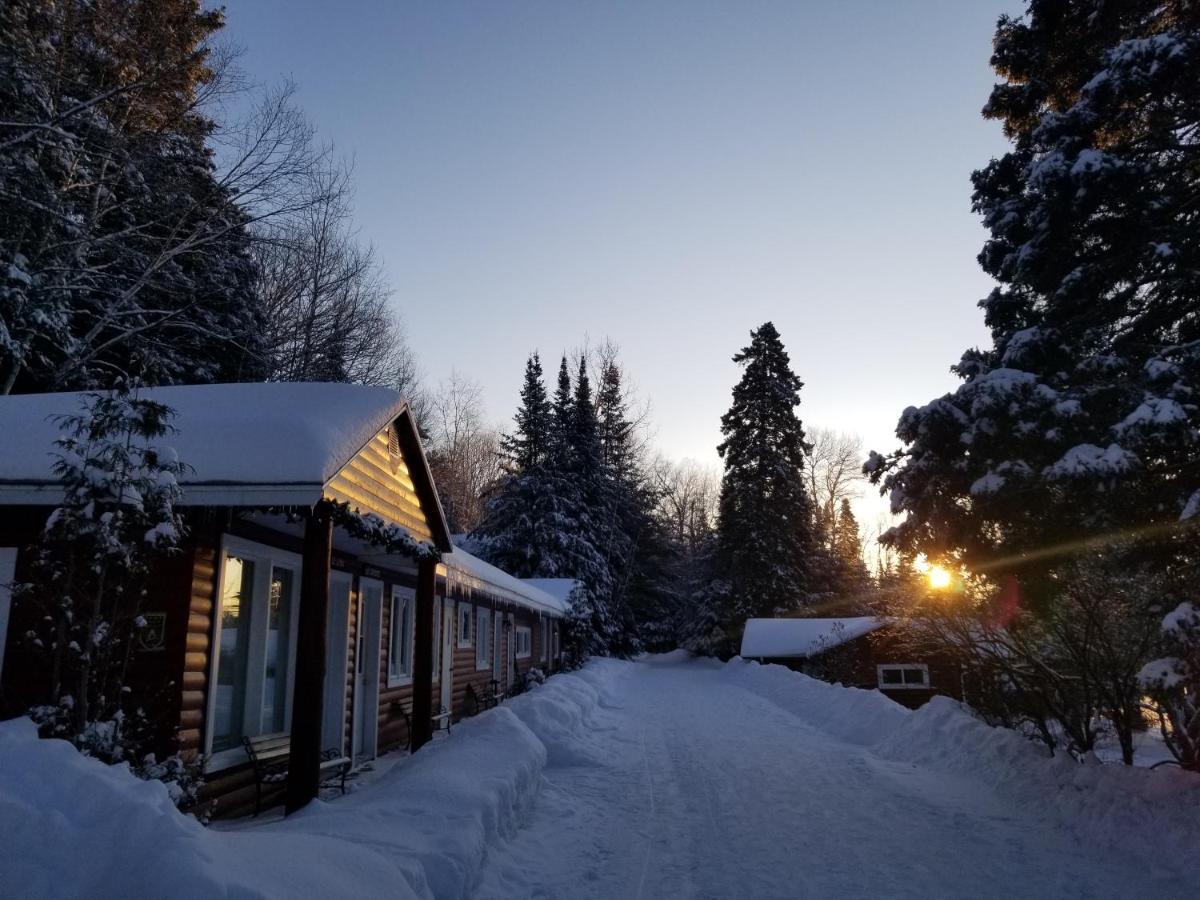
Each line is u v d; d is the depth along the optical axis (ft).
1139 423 19.77
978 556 25.02
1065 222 24.45
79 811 10.60
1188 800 19.52
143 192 51.75
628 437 167.73
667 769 32.37
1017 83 29.09
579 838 21.88
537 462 141.79
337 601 33.65
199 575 22.27
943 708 35.50
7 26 42.80
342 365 81.15
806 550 139.95
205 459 21.42
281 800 27.04
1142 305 25.96
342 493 25.07
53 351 50.19
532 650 87.61
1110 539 22.27
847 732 42.32
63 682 20.48
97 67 49.85
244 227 58.23
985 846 20.72
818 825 23.31
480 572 48.70
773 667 76.18
